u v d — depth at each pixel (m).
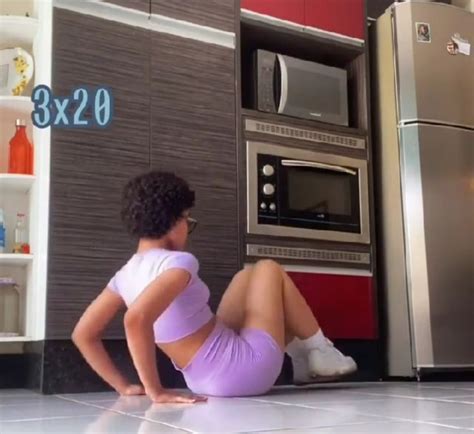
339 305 2.76
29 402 1.81
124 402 1.76
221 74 2.63
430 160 2.90
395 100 2.96
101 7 2.40
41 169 2.33
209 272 2.48
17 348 2.53
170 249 1.88
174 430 1.16
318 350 2.08
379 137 3.02
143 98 2.44
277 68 2.82
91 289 2.24
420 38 2.97
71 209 2.24
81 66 2.34
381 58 3.05
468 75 3.04
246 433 1.11
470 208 2.93
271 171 2.68
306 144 2.80
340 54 3.06
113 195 2.32
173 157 2.47
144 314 1.62
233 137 2.62
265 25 2.79
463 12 3.08
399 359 2.82
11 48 2.66
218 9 2.66
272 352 1.90
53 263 2.19
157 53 2.49
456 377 2.83
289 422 1.27
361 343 2.80
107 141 2.34
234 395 1.86
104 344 2.24
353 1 3.04
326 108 2.91
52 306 2.17
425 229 2.84
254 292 1.98
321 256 2.75
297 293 2.06
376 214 2.99
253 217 2.61
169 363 2.37
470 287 2.87
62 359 2.16
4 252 2.51
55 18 2.32
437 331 2.78
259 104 2.76
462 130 2.97
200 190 2.51
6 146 2.62
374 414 1.41
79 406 1.66
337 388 2.29
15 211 2.61
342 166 2.87
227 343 1.86
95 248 2.26
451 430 1.16
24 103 2.50
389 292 2.89
